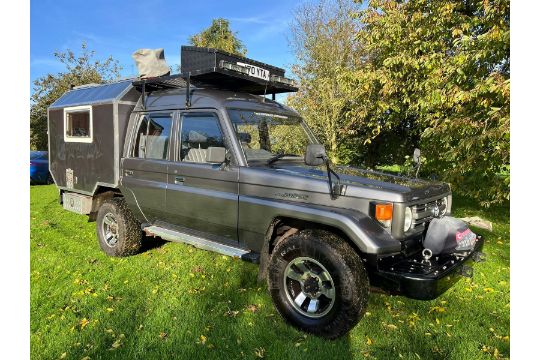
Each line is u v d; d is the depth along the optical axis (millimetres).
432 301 3658
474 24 6449
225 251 3676
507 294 3828
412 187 3166
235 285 4008
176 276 4258
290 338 3000
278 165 3803
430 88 6156
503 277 4266
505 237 5859
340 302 2826
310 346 2865
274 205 3264
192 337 3006
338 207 3064
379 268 2836
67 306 3551
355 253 2916
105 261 4789
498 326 3207
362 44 10328
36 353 2814
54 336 3035
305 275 3096
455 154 5594
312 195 3168
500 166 5500
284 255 3146
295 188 3238
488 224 6262
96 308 3502
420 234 3186
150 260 4805
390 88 7246
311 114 10789
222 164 3662
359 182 3205
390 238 2850
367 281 2857
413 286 2688
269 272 3248
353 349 2832
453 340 2980
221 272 4379
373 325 3182
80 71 20734
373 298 3693
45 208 8289
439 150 6895
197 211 3877
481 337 3025
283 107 4531
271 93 5020
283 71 4719
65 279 4207
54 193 10695
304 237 3021
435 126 5969
